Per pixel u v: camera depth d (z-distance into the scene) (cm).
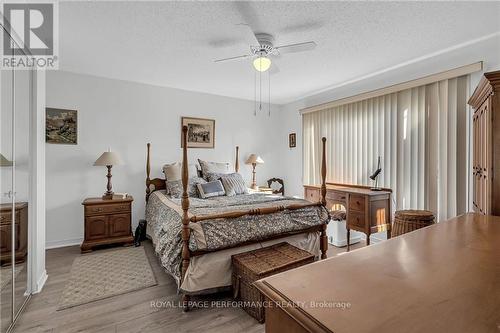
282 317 65
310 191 430
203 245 201
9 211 194
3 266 184
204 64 316
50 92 337
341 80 376
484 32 236
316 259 275
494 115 174
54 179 342
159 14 206
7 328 178
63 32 235
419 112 311
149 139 404
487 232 124
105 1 189
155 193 377
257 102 511
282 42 253
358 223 331
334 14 206
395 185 337
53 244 341
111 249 338
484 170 196
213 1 190
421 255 93
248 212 227
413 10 200
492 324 53
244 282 201
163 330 179
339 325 54
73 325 183
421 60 300
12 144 198
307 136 480
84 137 358
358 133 386
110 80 374
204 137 450
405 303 62
